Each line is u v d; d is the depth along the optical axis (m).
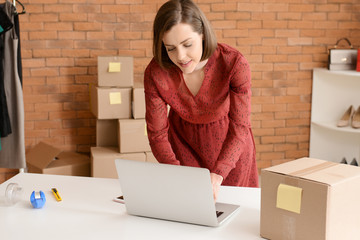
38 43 4.15
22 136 3.54
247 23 4.42
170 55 1.85
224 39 4.42
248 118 2.04
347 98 4.61
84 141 4.34
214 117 2.19
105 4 4.18
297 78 4.59
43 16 4.12
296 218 1.50
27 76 4.18
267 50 4.49
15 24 3.40
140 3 4.23
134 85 3.96
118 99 3.79
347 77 4.56
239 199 1.96
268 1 4.41
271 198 1.55
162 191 1.70
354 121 4.36
